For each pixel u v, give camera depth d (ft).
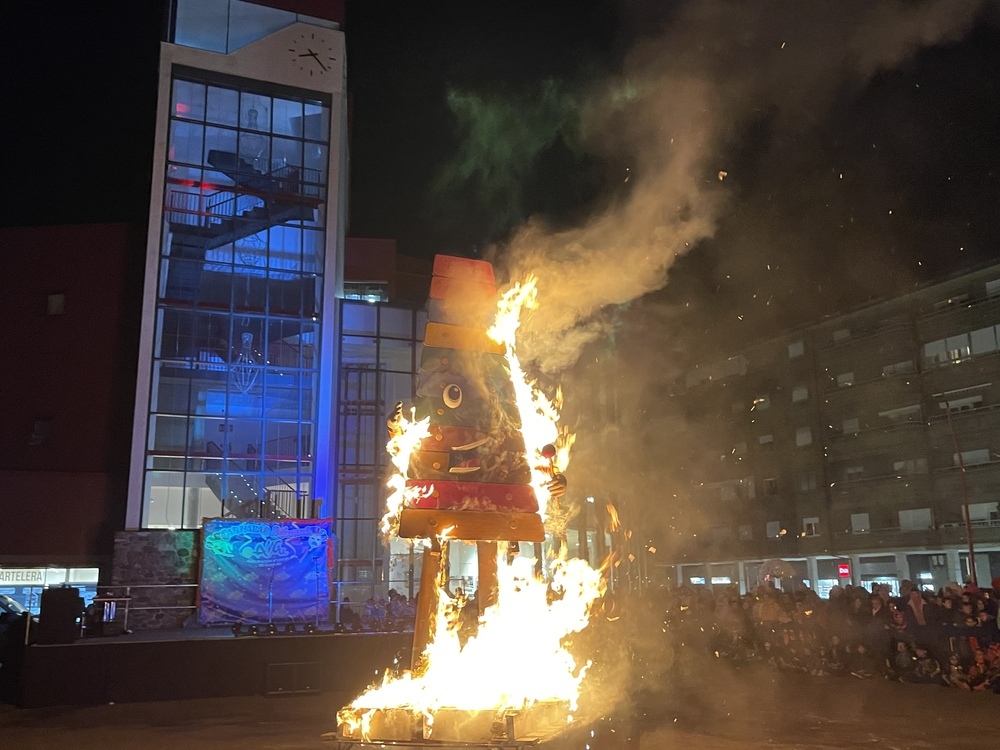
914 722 28.86
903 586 41.55
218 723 32.45
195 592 61.21
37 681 38.01
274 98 77.46
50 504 74.28
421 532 19.22
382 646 44.24
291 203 76.18
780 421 131.95
